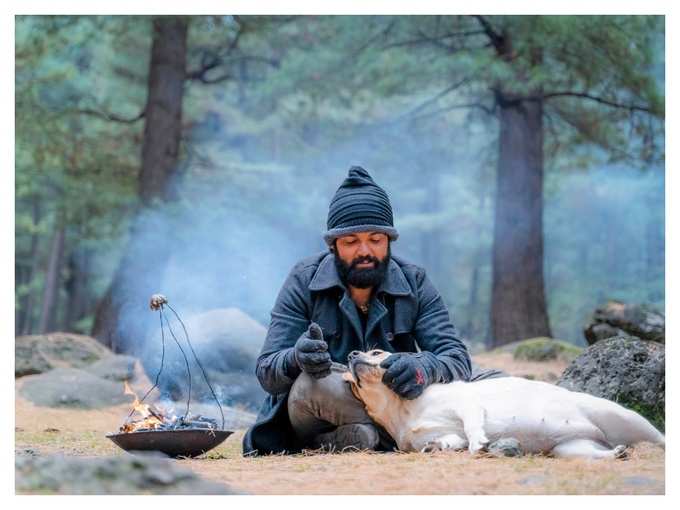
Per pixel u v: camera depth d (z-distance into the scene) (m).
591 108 19.44
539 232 18.05
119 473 4.37
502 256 17.98
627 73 17.33
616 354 7.26
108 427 9.21
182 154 23.36
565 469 4.84
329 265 6.27
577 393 5.52
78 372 11.24
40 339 13.53
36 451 6.70
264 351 6.17
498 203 18.19
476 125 24.47
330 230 6.08
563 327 29.31
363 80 19.28
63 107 21.34
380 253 6.09
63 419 9.73
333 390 5.78
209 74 28.25
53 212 27.53
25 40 20.45
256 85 22.80
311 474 4.96
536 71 16.50
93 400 10.70
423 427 5.52
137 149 24.52
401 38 18.92
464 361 6.05
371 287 6.21
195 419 6.29
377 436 5.81
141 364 12.14
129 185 22.59
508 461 5.06
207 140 27.16
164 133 19.77
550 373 11.25
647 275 27.00
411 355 5.69
